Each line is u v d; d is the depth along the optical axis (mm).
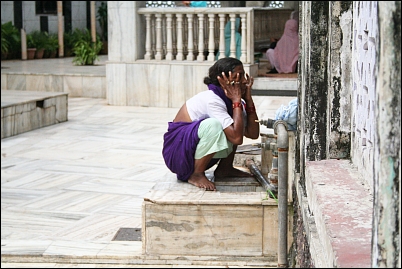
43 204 9312
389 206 3385
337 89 6148
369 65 5191
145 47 18438
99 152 12750
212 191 7168
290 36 18594
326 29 6121
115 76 18281
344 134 6207
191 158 7289
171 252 6953
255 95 16953
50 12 32281
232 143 7277
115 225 8344
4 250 7410
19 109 14602
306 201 5980
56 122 15906
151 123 15773
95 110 17641
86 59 23625
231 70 7227
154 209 6887
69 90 20141
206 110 7371
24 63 24641
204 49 18406
